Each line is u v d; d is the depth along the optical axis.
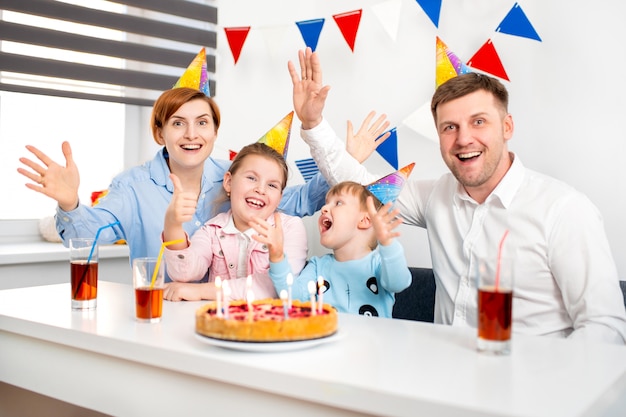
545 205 1.42
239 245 1.57
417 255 2.07
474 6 1.91
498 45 1.87
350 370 0.83
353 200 1.51
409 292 1.84
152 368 0.97
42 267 2.13
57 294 1.41
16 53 2.12
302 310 1.04
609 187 1.71
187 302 1.33
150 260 1.12
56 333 1.08
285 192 1.91
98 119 2.58
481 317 0.93
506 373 0.83
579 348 0.97
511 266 0.93
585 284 1.35
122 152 2.65
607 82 1.70
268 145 1.83
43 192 1.41
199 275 1.47
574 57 1.75
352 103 2.19
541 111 1.81
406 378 0.80
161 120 1.70
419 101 2.04
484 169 1.45
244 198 1.57
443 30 1.98
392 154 1.97
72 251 1.22
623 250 1.70
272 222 1.61
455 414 0.71
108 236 1.70
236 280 1.43
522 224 1.44
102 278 2.30
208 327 0.94
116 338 0.99
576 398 0.73
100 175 2.59
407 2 2.05
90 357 1.05
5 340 1.18
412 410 0.73
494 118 1.44
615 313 1.33
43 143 2.44
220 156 2.47
